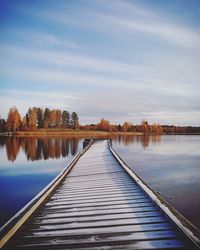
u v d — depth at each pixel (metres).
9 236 3.16
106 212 4.15
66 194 5.55
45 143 33.69
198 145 32.62
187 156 19.47
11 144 31.58
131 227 3.45
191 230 3.04
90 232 3.34
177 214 3.65
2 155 20.09
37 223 3.73
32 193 8.94
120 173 7.87
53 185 5.87
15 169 13.85
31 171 13.27
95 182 6.73
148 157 18.86
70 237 3.21
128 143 36.75
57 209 4.43
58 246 2.97
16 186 9.98
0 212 6.91
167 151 23.73
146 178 11.22
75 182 6.87
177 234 3.19
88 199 5.05
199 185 9.86
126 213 4.04
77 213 4.16
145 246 2.89
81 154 13.59
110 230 3.38
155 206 4.36
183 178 11.20
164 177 11.41
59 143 33.81
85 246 2.95
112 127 97.75
